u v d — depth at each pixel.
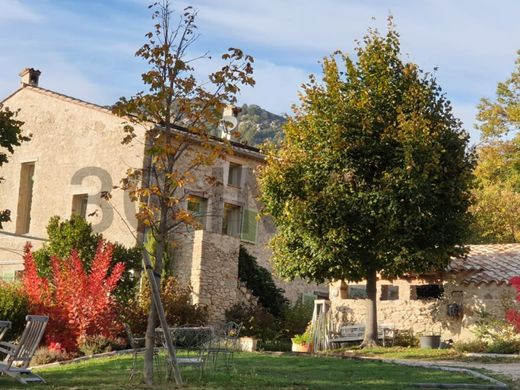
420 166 19.00
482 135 39.56
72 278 19.14
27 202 29.80
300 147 20.75
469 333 20.91
